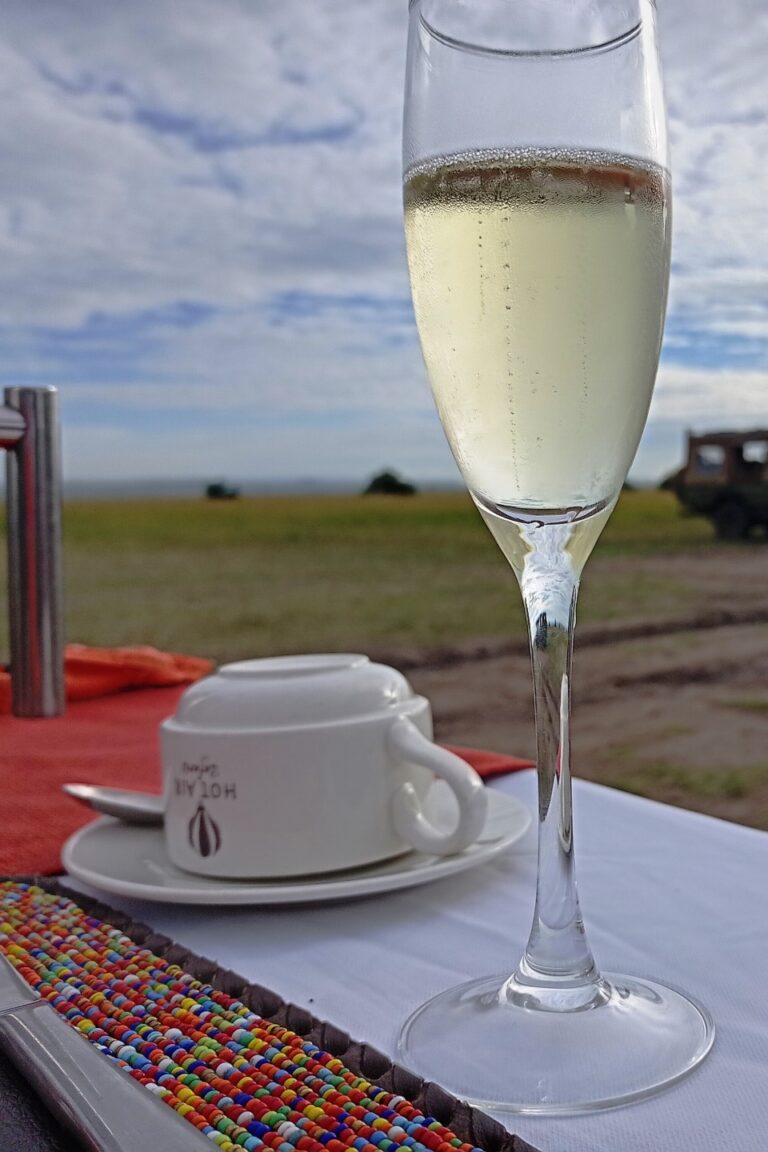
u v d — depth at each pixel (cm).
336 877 51
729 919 46
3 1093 28
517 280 38
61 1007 36
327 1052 32
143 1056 32
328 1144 26
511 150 38
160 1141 24
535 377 38
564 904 40
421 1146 26
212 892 48
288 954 44
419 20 39
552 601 40
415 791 53
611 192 37
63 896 50
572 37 38
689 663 730
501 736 644
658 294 39
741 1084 32
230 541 1020
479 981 40
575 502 39
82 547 1011
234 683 54
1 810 66
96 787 63
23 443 83
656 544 823
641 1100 31
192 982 38
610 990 38
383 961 43
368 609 891
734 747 593
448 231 38
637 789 536
